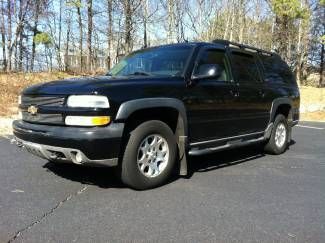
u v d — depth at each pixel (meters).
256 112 7.37
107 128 5.10
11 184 5.82
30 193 5.44
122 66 6.89
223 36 26.83
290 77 8.82
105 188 5.67
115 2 23.50
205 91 6.23
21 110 5.83
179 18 24.36
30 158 7.41
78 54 30.25
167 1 23.50
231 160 7.68
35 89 5.58
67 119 5.13
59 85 5.42
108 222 4.50
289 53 29.08
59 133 5.12
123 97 5.23
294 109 8.73
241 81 7.04
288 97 8.38
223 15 27.25
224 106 6.57
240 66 7.14
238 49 7.20
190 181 6.14
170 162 5.85
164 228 4.37
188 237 4.17
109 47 24.83
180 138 5.98
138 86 5.43
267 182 6.24
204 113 6.23
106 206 4.98
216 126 6.47
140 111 5.47
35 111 5.46
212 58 6.56
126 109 5.21
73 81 5.53
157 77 5.81
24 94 5.78
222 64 6.75
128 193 5.48
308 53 37.47
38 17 27.47
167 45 6.82
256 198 5.43
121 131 5.18
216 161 7.55
